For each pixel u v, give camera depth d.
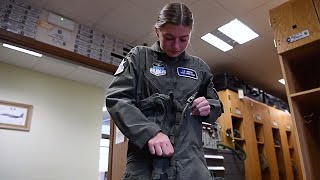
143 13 2.74
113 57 3.04
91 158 4.45
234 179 3.17
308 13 1.72
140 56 1.04
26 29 2.46
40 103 4.09
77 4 2.60
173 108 0.94
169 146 0.79
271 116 4.63
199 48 3.52
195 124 0.96
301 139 1.64
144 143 0.80
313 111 1.89
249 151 3.75
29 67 4.07
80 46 2.79
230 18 2.90
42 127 4.01
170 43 0.98
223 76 4.00
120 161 2.94
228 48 3.56
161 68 1.03
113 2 2.58
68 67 4.10
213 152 2.99
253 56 3.81
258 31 3.17
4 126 3.63
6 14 2.38
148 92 0.98
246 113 4.02
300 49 1.73
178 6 0.97
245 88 4.33
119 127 0.85
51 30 2.62
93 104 4.79
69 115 4.38
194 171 0.85
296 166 4.81
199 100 0.96
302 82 1.87
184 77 1.05
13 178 3.56
